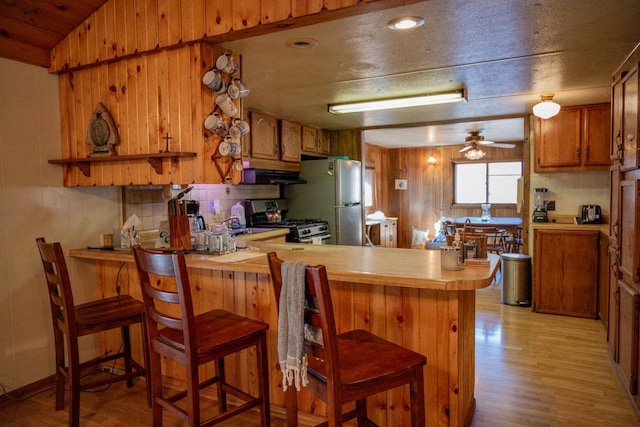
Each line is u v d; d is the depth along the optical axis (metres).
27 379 2.67
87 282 2.98
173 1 2.38
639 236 2.29
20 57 2.62
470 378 2.30
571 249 4.17
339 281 2.08
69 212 2.89
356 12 1.98
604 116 4.21
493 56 2.75
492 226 6.82
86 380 2.89
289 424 1.84
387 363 1.59
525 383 2.76
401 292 2.03
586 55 2.74
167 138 2.49
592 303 4.12
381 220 7.52
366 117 4.75
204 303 2.56
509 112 4.60
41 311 2.75
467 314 2.16
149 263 1.86
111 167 2.72
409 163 8.80
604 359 3.13
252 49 2.59
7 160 2.57
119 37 2.55
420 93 3.69
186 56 2.39
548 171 4.48
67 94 2.84
